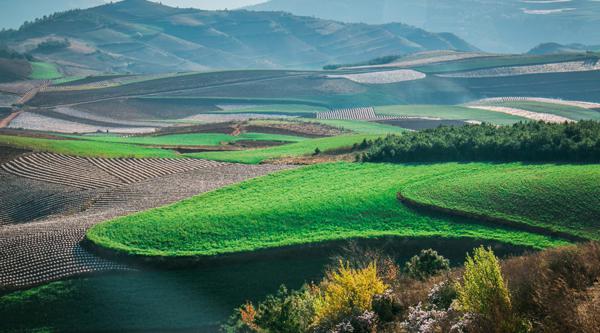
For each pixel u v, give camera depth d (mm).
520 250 43625
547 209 49250
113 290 42094
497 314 16188
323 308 24062
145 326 38562
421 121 151750
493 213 50062
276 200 58688
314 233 49500
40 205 66312
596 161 61375
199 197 62594
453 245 46062
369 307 23359
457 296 20219
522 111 166125
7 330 38625
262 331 26734
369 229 50000
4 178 76500
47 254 47031
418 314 20703
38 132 136625
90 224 54188
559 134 66375
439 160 71312
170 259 45250
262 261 45531
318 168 73250
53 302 40750
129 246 47781
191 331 37906
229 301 41156
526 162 64750
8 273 44156
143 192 67875
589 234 44250
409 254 45938
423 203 53719
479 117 157250
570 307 15867
